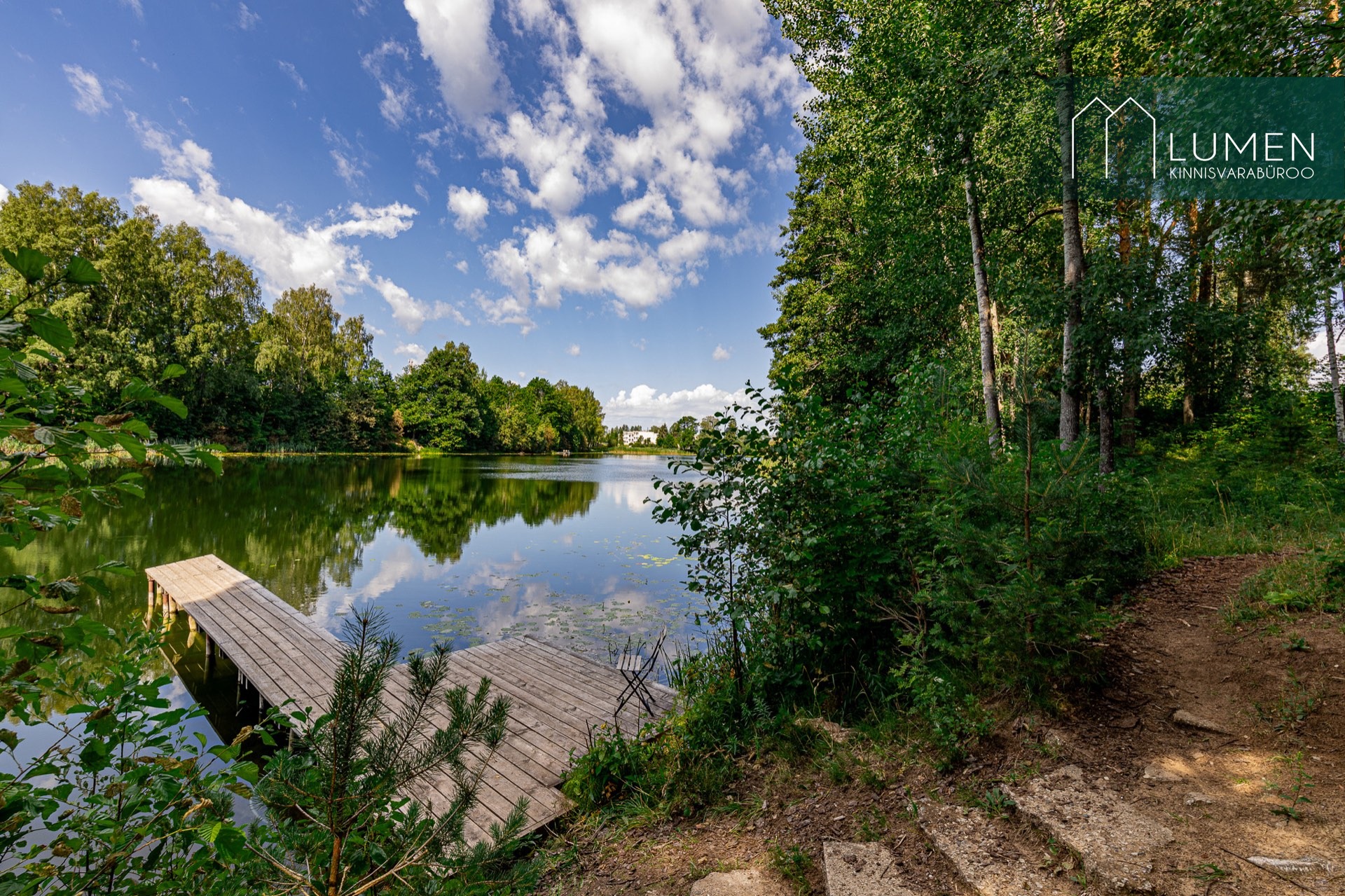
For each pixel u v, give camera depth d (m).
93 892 1.47
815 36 10.95
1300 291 6.49
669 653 6.83
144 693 1.65
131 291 29.56
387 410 56.72
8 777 1.37
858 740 3.42
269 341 39.31
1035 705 3.11
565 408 83.75
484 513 19.62
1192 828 2.19
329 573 11.06
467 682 5.56
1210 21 4.63
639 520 18.55
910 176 10.02
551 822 3.41
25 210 28.58
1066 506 3.03
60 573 10.18
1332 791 2.23
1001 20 8.14
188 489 21.53
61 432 1.08
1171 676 3.27
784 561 4.03
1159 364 10.17
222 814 1.52
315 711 5.06
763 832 2.87
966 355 12.71
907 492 4.11
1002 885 2.12
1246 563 4.75
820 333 18.14
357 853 1.72
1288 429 8.12
